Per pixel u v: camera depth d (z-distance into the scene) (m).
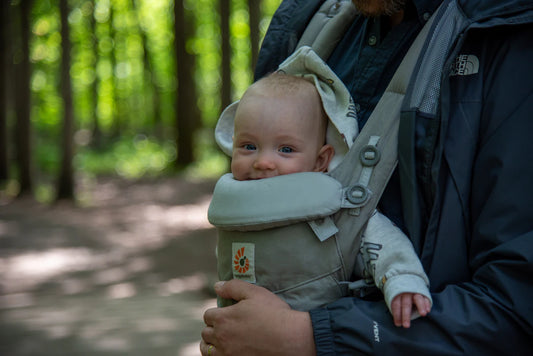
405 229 1.42
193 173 17.17
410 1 1.56
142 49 25.73
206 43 24.72
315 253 1.44
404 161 1.39
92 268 7.51
